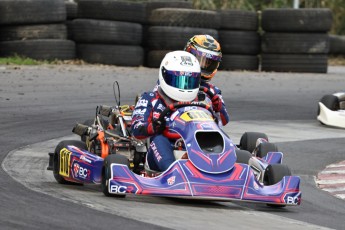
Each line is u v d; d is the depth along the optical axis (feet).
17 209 63.67
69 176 79.15
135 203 70.44
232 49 230.07
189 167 71.15
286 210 74.49
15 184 77.46
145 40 227.61
